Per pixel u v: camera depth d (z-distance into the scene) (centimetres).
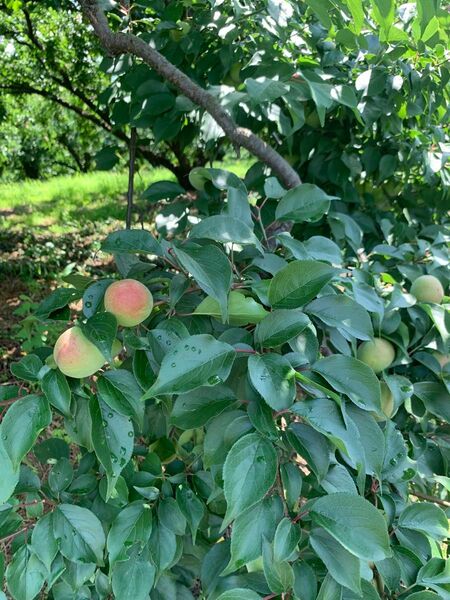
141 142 268
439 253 184
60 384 110
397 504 137
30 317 125
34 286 666
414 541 130
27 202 1174
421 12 170
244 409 123
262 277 146
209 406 114
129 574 121
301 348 120
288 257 148
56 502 126
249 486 97
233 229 123
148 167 1319
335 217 202
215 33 232
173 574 140
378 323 147
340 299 130
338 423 107
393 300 147
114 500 127
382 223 225
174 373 103
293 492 108
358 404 110
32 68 730
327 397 112
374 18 176
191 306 132
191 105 206
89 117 694
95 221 967
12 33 662
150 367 114
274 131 242
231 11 213
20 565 117
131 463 131
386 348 146
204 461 115
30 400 108
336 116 232
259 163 222
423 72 200
